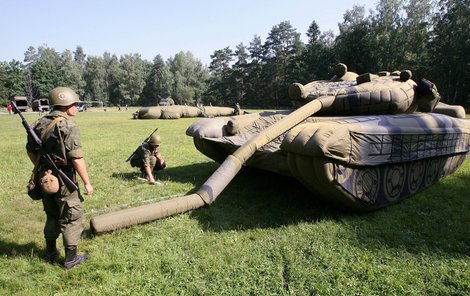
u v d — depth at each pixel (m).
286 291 3.06
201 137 6.30
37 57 114.69
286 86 59.44
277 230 4.33
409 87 5.89
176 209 4.57
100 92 95.56
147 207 4.42
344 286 3.12
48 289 3.17
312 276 3.29
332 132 4.13
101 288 3.14
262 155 5.23
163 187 6.40
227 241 4.00
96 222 4.05
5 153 10.80
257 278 3.25
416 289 3.08
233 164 4.93
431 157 5.67
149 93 92.31
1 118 30.81
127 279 3.27
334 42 56.34
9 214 5.11
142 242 4.00
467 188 6.09
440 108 8.04
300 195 5.73
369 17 48.00
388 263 3.50
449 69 38.41
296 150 4.19
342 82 7.19
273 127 5.21
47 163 3.46
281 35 63.19
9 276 3.35
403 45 43.72
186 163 8.74
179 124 21.48
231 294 3.02
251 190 6.09
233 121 6.39
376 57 44.94
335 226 4.37
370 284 3.16
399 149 4.89
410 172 5.32
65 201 3.44
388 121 4.96
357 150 4.30
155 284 3.20
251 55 66.44
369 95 5.59
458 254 3.69
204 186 4.82
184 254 3.71
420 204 5.25
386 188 4.90
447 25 39.12
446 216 4.75
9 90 66.38
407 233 4.19
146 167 6.67
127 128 18.92
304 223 4.48
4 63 72.50
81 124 22.30
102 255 3.71
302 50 59.38
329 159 4.07
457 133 6.24
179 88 87.62
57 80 83.75
